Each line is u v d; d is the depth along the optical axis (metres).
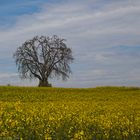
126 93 54.97
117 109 29.00
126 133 17.97
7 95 42.53
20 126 17.11
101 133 17.47
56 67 90.00
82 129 17.80
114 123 20.17
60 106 26.48
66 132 16.91
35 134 16.14
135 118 23.34
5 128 16.00
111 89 61.72
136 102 38.69
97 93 53.06
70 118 20.64
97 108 28.52
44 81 89.00
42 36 90.50
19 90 50.91
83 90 58.28
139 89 63.91
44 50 89.94
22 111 20.77
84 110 26.27
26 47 89.75
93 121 20.00
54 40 90.62
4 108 20.69
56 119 19.47
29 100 38.91
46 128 17.27
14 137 15.05
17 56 89.69
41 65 89.56
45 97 42.81
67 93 50.31
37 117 19.52
